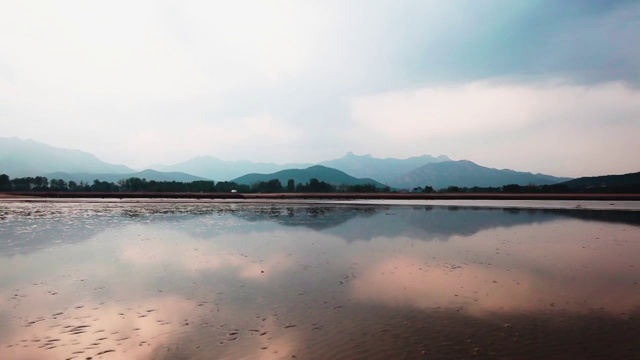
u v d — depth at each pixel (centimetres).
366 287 1538
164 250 2344
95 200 9512
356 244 2645
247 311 1236
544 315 1216
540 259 2142
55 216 4684
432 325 1120
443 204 8688
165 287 1514
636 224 4125
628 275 1770
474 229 3591
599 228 3725
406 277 1706
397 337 1028
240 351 934
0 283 1559
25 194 11469
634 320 1172
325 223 4088
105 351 934
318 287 1533
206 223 4022
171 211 5806
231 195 12438
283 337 1023
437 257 2184
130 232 3203
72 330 1065
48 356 903
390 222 4241
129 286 1525
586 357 914
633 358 907
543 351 945
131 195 11825
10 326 1091
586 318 1189
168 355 912
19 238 2788
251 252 2303
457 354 923
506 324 1133
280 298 1381
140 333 1047
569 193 17075
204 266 1903
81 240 2722
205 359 890
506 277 1719
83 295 1400
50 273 1736
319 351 938
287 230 3428
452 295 1434
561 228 3716
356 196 13375
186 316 1184
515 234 3238
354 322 1141
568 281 1653
